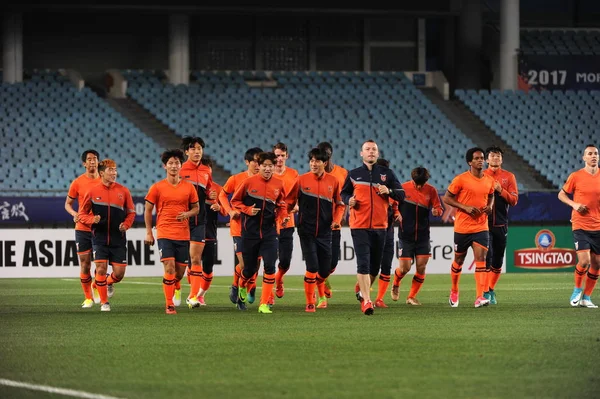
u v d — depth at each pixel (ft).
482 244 143.95
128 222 143.13
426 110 346.95
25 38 345.31
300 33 363.97
